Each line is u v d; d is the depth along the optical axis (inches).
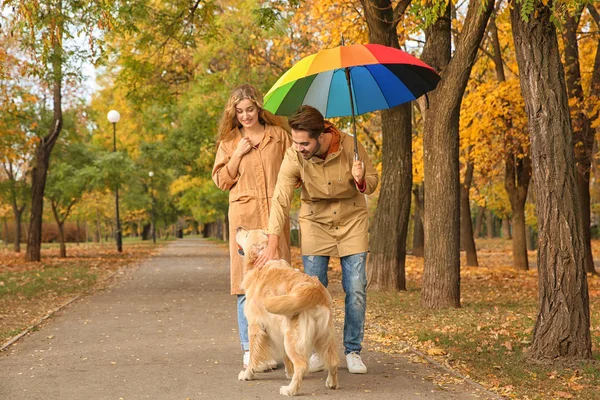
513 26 245.9
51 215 1737.2
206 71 951.6
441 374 225.1
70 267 864.3
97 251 1448.1
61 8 460.1
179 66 909.8
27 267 860.6
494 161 756.6
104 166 1091.9
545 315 245.0
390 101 245.0
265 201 232.2
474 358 253.8
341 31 585.6
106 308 436.1
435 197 415.8
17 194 1107.3
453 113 404.8
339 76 237.8
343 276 225.8
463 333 318.7
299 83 234.4
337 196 219.0
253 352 203.5
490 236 2217.0
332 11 625.3
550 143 239.0
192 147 1112.8
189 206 1831.9
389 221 519.2
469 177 859.4
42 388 207.5
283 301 180.5
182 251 1464.1
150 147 1185.4
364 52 209.6
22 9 377.1
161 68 740.7
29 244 990.4
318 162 214.8
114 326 350.3
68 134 1086.4
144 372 229.8
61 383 214.1
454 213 415.5
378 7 459.5
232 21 860.6
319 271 224.8
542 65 239.1
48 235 2507.4
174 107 1069.8
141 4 569.6
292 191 218.1
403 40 601.9
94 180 1073.5
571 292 240.8
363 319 225.0
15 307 435.8
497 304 443.2
